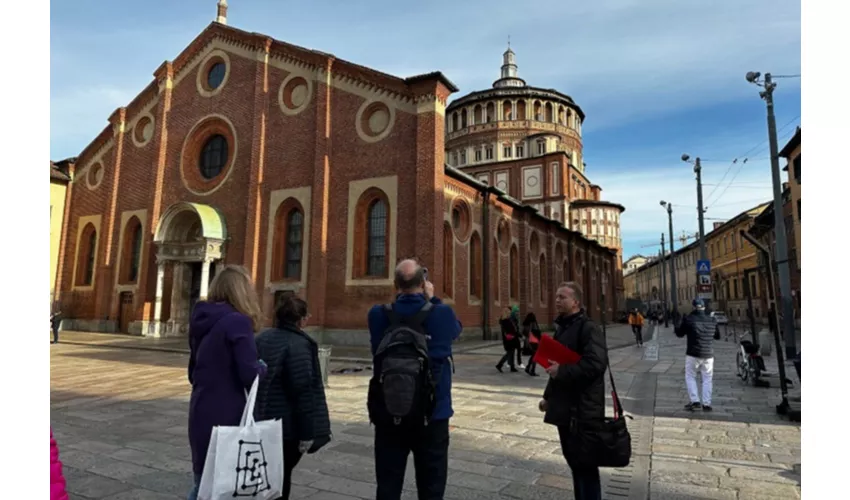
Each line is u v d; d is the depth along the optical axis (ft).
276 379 12.67
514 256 108.17
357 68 77.92
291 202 80.69
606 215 201.05
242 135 87.66
